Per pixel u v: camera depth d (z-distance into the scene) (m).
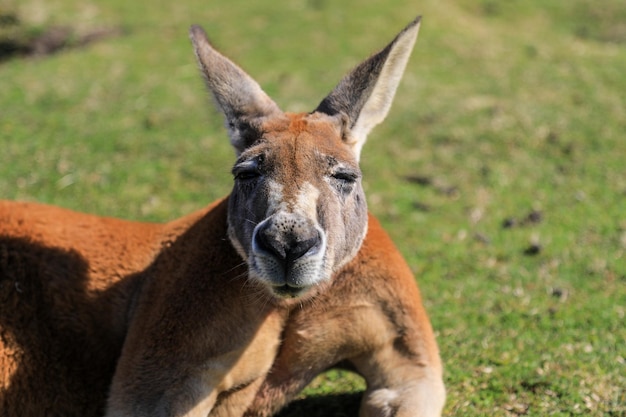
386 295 5.50
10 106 12.62
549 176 10.76
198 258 5.33
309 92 13.39
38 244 5.75
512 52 15.80
